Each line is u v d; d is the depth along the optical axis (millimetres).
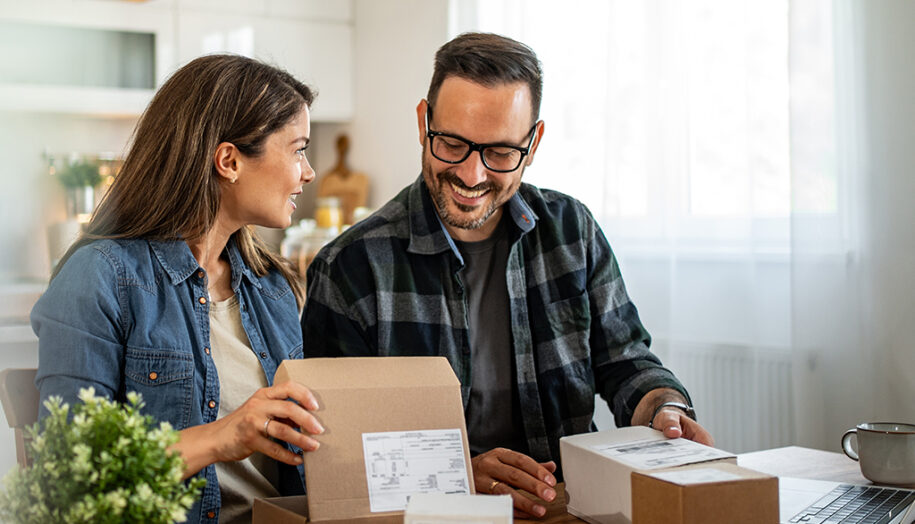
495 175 1432
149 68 3760
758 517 966
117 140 3924
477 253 1608
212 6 3889
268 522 1065
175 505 776
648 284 2887
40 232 3480
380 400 1074
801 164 2350
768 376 2578
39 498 765
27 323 2908
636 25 2887
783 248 2541
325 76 4234
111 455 766
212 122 1340
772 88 2545
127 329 1285
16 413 1256
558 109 3213
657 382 1546
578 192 3154
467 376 1553
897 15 2195
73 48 3586
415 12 3889
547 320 1619
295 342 1521
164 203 1347
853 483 1316
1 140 3520
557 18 3205
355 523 1011
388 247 1581
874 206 2254
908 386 2199
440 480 1048
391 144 4078
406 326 1546
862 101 2271
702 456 1081
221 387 1405
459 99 1393
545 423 1606
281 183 1396
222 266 1473
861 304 2287
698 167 2793
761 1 2559
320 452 1034
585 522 1159
